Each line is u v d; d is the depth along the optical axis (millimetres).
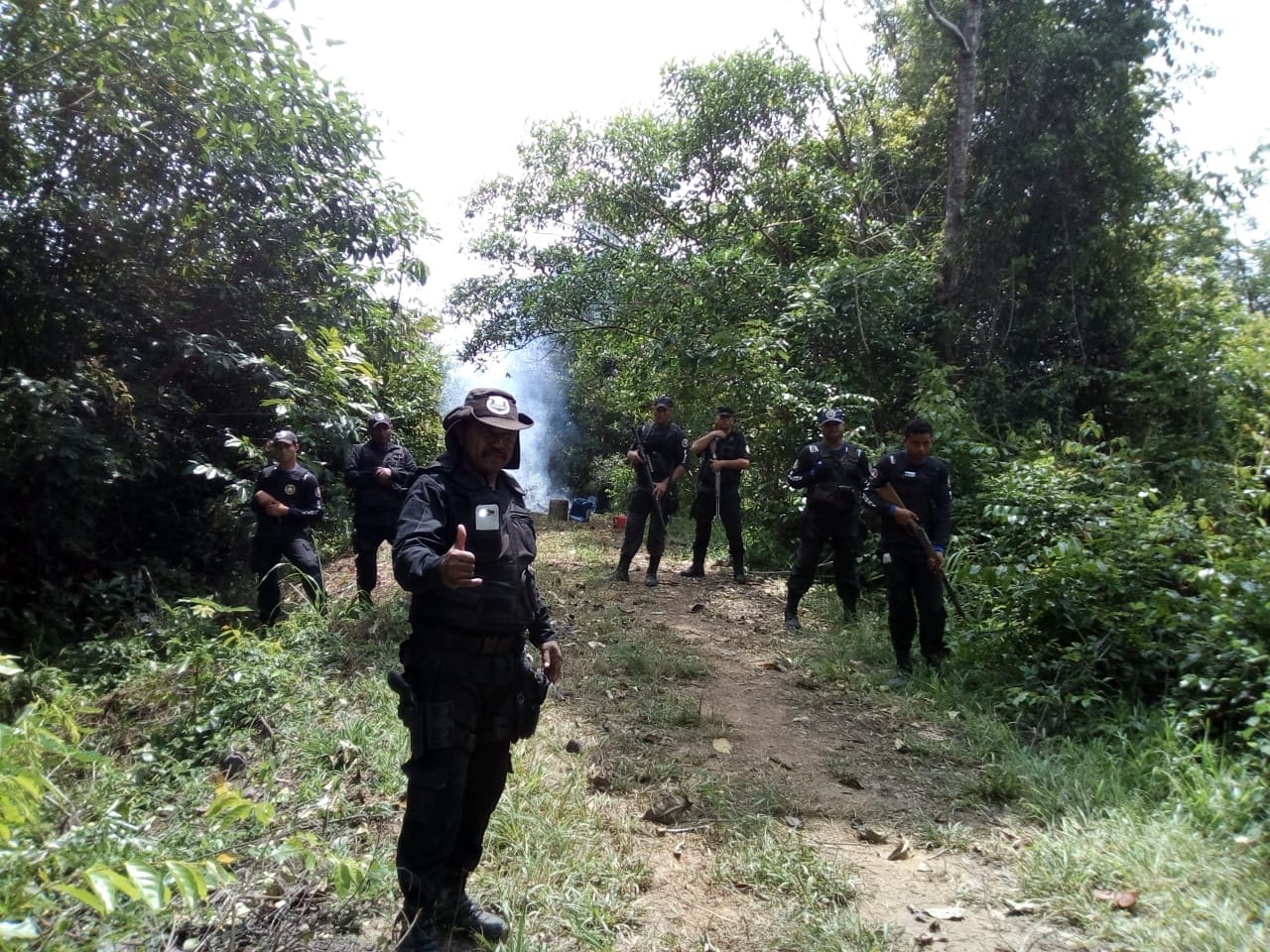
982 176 11367
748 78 14453
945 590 6086
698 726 4773
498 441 2619
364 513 6898
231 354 8523
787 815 3758
